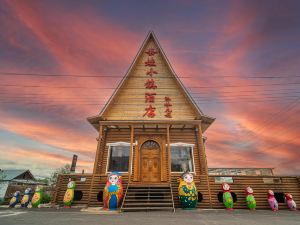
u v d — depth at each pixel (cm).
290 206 1102
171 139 1511
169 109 1600
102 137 1506
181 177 1130
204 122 1573
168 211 957
